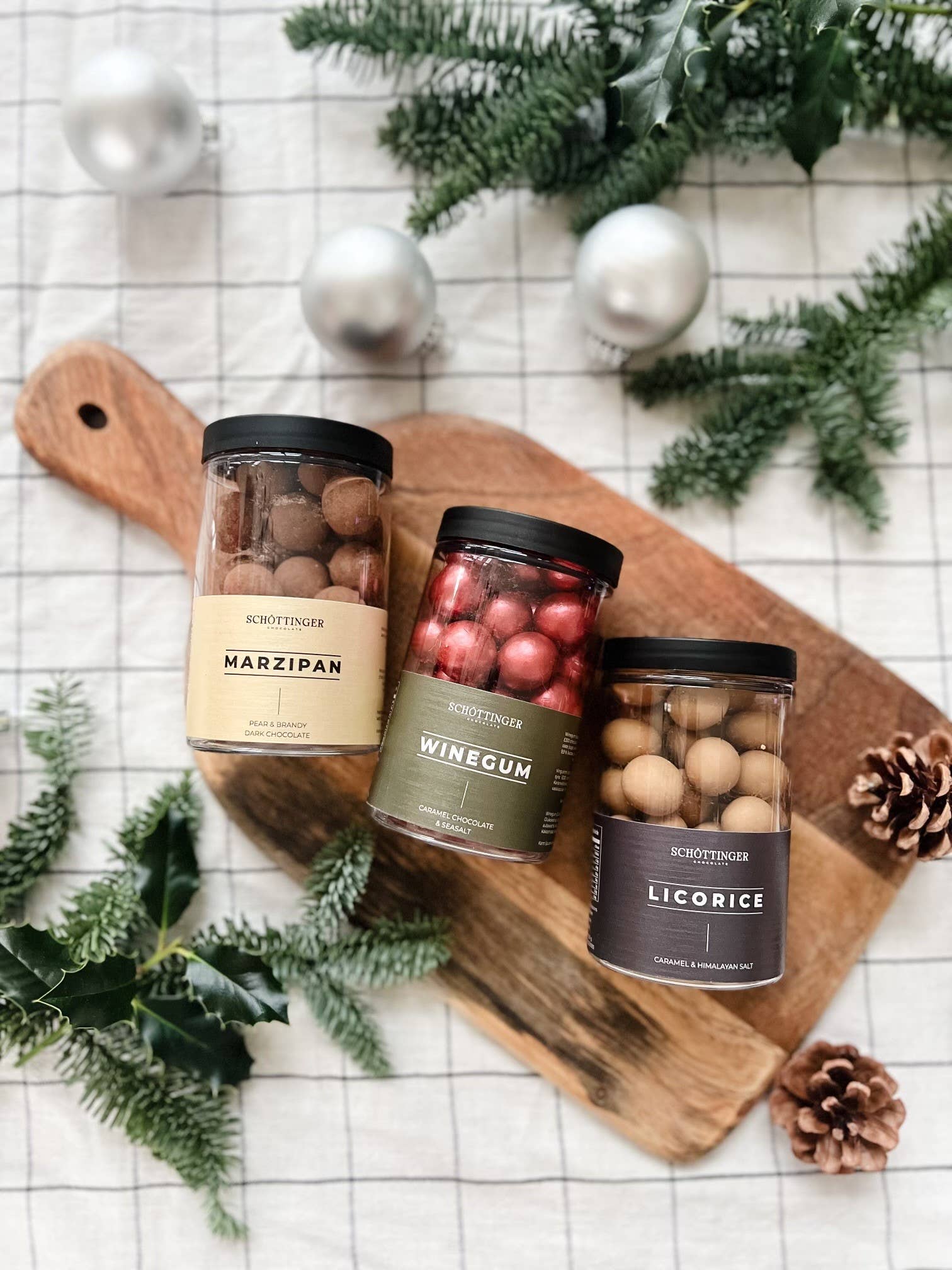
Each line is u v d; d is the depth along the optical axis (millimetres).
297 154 788
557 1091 755
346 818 753
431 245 787
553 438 782
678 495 748
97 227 787
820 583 779
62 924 764
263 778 756
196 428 764
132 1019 671
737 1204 743
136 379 762
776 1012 735
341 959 717
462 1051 758
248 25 786
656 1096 732
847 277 788
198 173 787
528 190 788
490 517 616
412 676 628
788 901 720
